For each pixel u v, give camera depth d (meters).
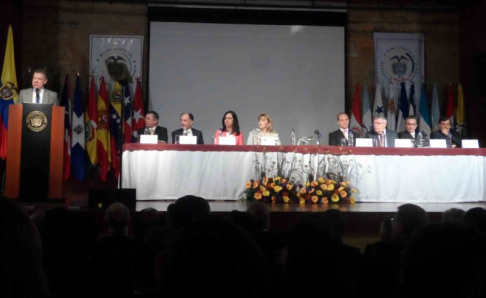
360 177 6.78
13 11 9.43
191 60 10.24
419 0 10.50
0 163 8.60
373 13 10.55
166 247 3.13
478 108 9.83
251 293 1.56
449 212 3.64
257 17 10.33
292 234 2.32
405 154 6.82
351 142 7.57
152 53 10.16
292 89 10.36
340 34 10.46
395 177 6.80
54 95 7.07
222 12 10.26
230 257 1.55
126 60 10.09
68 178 9.66
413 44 10.50
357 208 6.03
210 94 10.24
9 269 1.12
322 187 6.50
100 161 9.52
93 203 5.85
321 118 10.35
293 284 2.24
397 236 3.44
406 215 3.41
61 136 6.11
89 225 3.05
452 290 1.74
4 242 1.13
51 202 6.07
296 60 10.39
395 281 2.85
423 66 10.49
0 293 1.11
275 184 6.57
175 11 10.18
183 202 3.14
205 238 1.56
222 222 1.60
